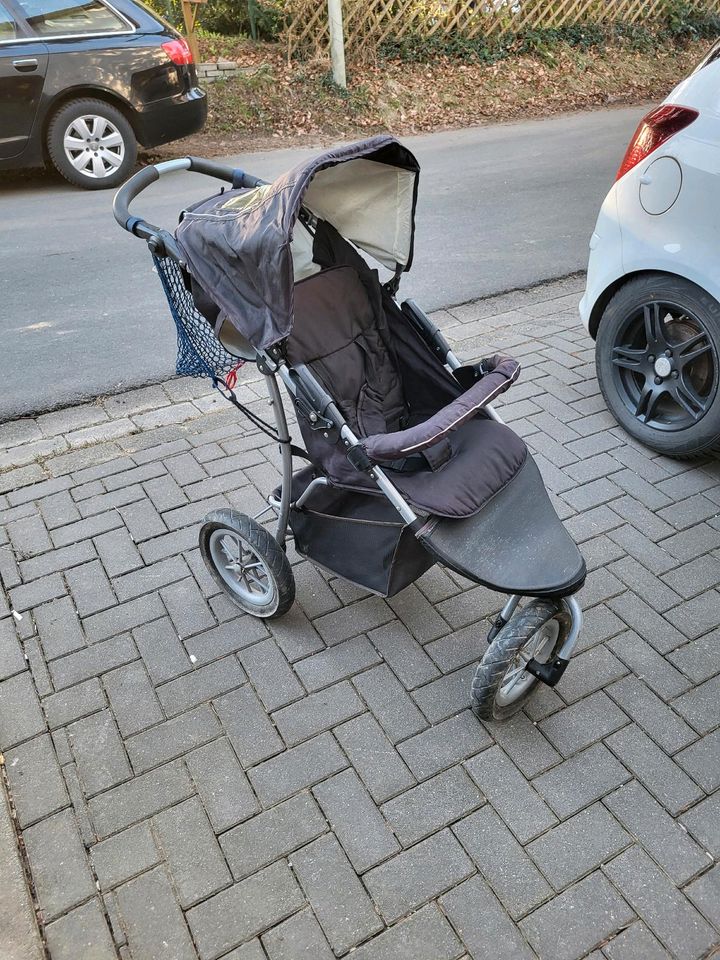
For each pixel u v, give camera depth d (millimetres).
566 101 12023
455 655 3061
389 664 3031
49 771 2688
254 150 9672
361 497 2871
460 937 2217
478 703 2525
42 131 7906
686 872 2352
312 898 2316
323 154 2438
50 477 4090
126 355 5160
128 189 2924
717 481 3900
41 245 6848
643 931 2219
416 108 11141
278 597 3029
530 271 6270
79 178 8180
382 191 2887
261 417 4547
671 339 3922
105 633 3207
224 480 4031
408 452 2373
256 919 2273
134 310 5723
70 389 4809
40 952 2188
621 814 2508
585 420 4375
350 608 3287
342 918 2268
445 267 6367
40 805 2584
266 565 2971
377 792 2590
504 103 11648
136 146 8250
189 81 8328
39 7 7535
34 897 2338
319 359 3010
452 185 8305
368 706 2871
